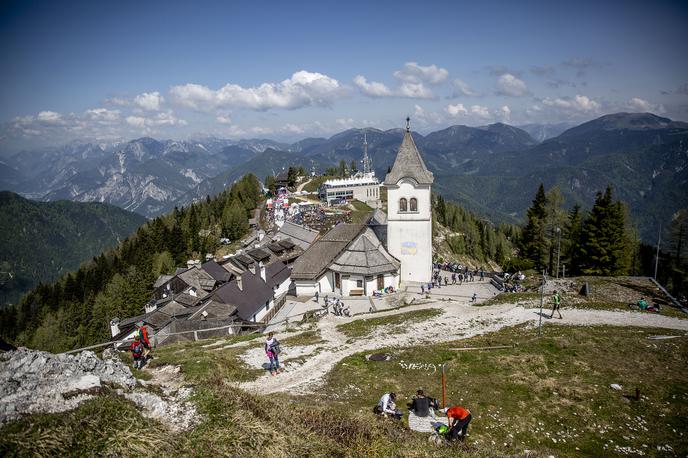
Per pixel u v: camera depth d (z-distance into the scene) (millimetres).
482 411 26219
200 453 15703
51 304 136375
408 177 71875
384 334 41781
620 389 28891
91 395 16891
